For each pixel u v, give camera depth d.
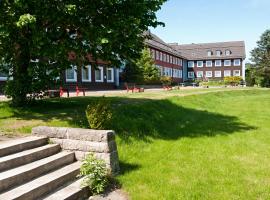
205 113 23.50
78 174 9.38
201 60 99.25
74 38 14.43
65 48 13.53
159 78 61.19
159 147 13.09
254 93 45.94
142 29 15.25
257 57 79.94
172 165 10.88
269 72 76.06
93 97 23.19
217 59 97.50
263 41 81.06
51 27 14.20
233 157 11.92
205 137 15.16
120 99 21.91
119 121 14.32
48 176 8.54
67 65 15.63
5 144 9.08
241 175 9.98
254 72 80.06
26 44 14.86
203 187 8.95
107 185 9.15
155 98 24.48
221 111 25.61
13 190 7.38
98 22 13.87
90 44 13.88
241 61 95.81
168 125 17.31
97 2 13.57
